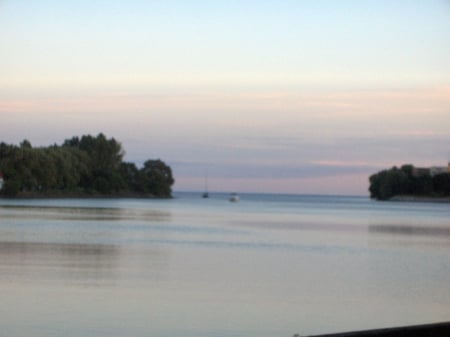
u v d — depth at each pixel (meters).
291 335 24.56
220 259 46.56
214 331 24.75
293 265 44.03
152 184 196.62
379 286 35.47
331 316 27.80
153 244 56.81
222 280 36.38
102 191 167.88
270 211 145.25
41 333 23.88
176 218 102.31
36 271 38.44
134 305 28.66
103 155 167.38
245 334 24.61
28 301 29.12
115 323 25.44
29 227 74.56
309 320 26.94
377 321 27.14
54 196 151.12
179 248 54.00
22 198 139.88
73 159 152.75
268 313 27.86
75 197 159.25
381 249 56.81
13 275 36.66
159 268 41.00
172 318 26.52
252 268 41.97
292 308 28.98
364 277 38.97
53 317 26.22
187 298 30.59
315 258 48.69
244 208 165.25
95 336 23.56
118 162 171.62
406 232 80.00
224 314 27.39
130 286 33.59
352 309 29.28
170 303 29.33
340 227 87.69
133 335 23.81
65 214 101.62
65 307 28.02
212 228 79.56
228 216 114.00
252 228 81.31
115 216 101.69
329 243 61.75
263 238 65.81
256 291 33.00
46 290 31.91
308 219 108.50
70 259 44.78
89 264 42.34
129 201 184.62
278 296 31.70
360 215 129.38
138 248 53.19
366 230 82.38
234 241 61.47
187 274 38.53
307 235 71.38
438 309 29.61
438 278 38.91
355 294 32.84
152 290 32.50
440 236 73.38
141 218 98.50
